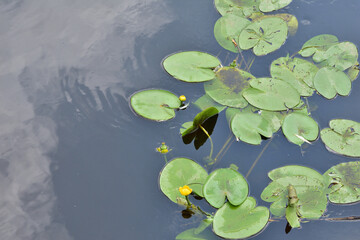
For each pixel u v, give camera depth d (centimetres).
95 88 261
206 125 243
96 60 277
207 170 220
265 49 286
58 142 232
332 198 206
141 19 306
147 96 251
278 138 237
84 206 204
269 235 192
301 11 320
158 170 220
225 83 262
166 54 282
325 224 198
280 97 253
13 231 195
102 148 229
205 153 229
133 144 232
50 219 199
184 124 241
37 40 288
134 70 272
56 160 223
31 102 252
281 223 197
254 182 215
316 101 258
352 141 234
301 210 200
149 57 280
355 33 305
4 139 232
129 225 197
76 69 271
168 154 227
